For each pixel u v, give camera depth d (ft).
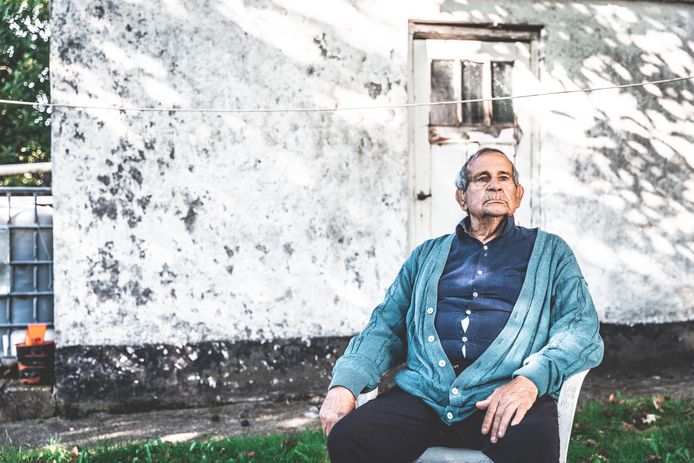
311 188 17.10
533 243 8.73
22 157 30.73
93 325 16.31
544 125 18.39
